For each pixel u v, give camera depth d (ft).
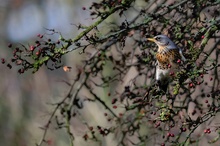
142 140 43.91
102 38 36.17
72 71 81.35
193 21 40.32
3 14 108.78
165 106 33.76
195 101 42.27
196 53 33.73
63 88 94.68
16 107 92.38
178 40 39.09
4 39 102.37
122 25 37.11
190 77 32.96
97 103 74.79
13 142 87.86
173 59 37.99
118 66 46.78
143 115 43.24
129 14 58.23
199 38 38.06
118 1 37.27
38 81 98.63
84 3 88.33
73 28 76.13
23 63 33.71
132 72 60.44
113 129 44.09
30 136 85.56
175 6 39.24
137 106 41.96
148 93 36.58
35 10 103.60
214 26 35.06
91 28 35.53
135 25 37.73
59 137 78.64
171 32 40.32
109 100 73.77
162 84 37.86
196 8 40.14
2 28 106.01
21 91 96.78
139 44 42.19
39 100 94.43
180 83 33.50
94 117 73.82
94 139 46.29
